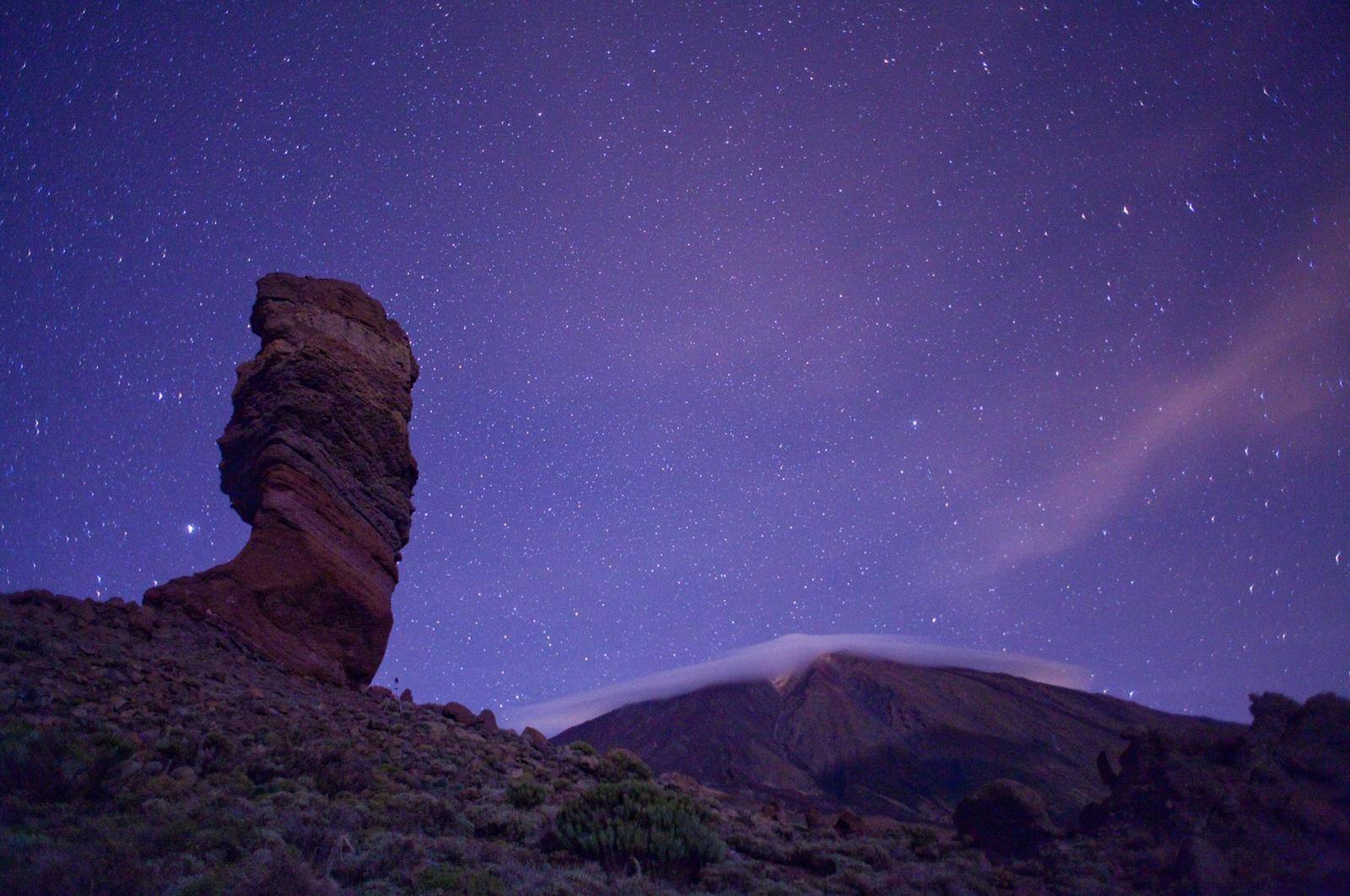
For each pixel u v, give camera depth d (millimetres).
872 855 14055
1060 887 12719
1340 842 12758
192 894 6312
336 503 22406
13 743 8984
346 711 17312
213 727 12812
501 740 19281
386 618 22328
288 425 22406
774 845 13891
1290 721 15852
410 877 7887
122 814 8484
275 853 7695
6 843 6828
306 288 25297
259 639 19328
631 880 9391
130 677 14258
